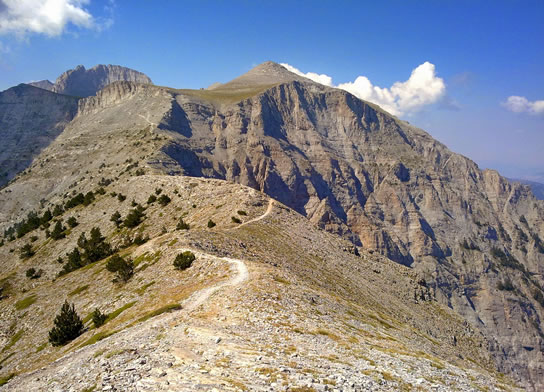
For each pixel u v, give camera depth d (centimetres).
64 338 5203
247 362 2291
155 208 13100
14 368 5078
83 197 17975
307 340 3025
